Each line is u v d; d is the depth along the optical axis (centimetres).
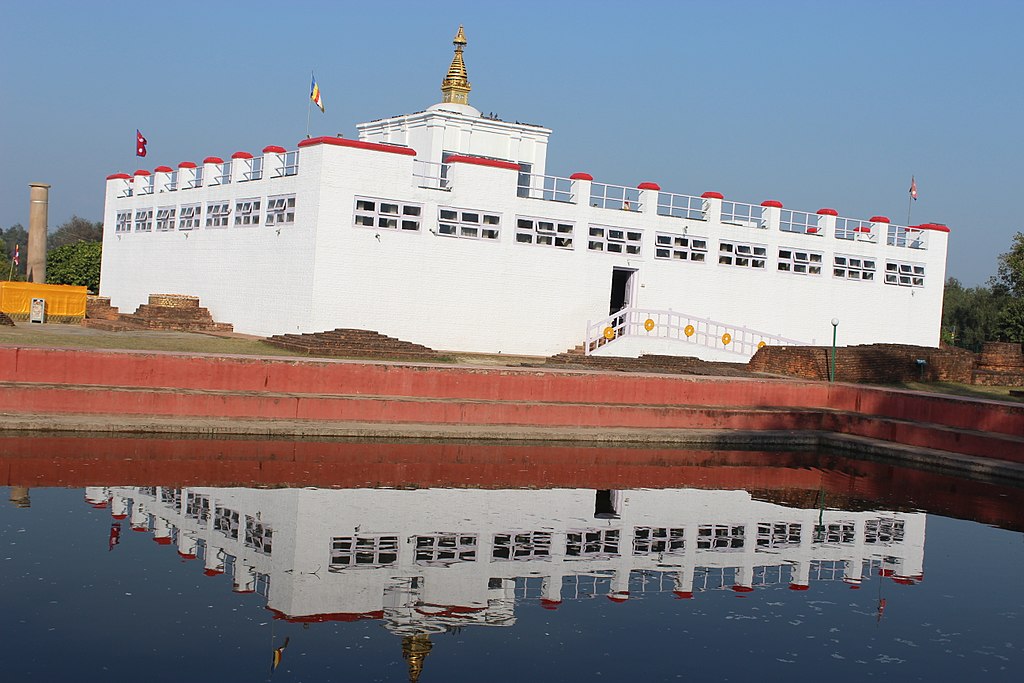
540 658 1476
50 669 1336
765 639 1600
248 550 1888
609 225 4472
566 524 2234
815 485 2808
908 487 2836
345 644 1484
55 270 7400
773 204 4903
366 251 3938
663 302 4644
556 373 3294
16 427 2586
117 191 5566
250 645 1457
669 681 1411
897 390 3675
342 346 3659
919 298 5344
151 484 2277
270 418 2873
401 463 2686
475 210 4156
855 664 1505
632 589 1828
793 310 4975
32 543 1827
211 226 4553
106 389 2731
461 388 3178
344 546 1955
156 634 1473
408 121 4862
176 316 4359
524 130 4909
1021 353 4700
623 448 3134
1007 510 2588
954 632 1667
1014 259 7931
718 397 3531
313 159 3894
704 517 2375
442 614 1642
